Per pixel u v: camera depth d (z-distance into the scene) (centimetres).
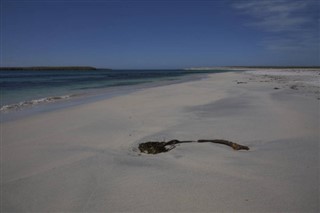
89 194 377
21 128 781
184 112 973
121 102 1284
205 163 472
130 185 397
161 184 396
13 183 419
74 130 745
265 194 361
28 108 1156
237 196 358
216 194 364
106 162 493
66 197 371
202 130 699
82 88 2328
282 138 612
